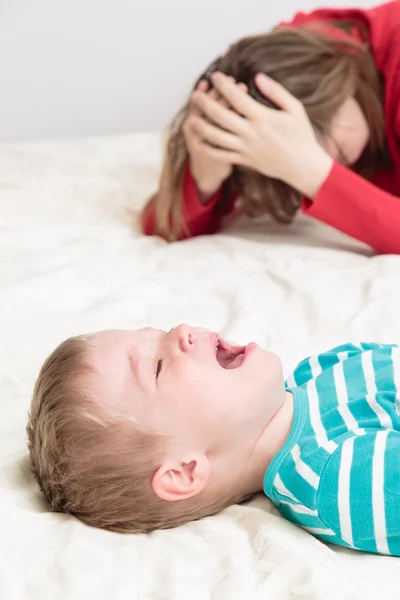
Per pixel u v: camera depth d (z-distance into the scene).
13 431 0.80
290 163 1.26
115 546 0.64
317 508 0.66
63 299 1.11
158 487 0.68
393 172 1.45
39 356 0.96
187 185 1.39
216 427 0.71
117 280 1.18
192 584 0.58
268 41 1.33
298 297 1.08
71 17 2.00
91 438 0.69
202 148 1.30
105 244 1.32
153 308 1.08
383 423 0.72
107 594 0.57
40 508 0.70
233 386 0.73
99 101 2.09
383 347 0.85
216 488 0.72
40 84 2.05
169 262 1.24
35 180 1.64
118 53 2.04
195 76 2.08
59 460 0.69
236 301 1.07
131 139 1.88
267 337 0.99
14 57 2.02
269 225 1.47
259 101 1.29
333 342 0.96
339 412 0.74
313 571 0.58
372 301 1.04
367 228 1.25
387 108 1.38
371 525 0.65
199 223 1.42
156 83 2.08
